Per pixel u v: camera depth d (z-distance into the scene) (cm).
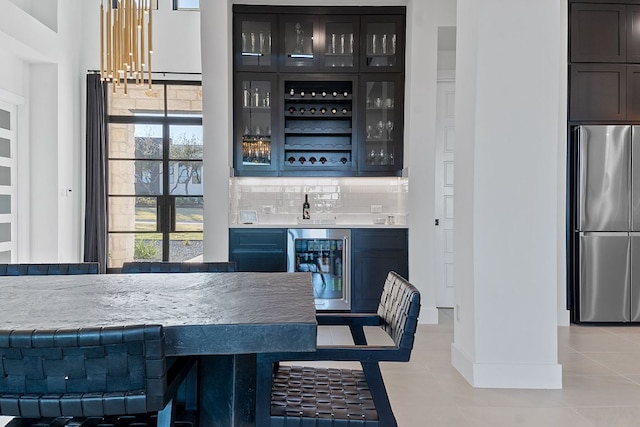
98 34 664
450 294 584
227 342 119
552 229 310
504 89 309
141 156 681
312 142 544
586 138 475
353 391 167
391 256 490
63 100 624
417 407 275
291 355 146
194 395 154
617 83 496
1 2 499
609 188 475
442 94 579
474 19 312
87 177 652
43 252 614
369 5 506
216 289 178
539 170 310
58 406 98
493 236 310
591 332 452
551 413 267
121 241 681
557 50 310
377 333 446
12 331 95
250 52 510
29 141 611
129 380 100
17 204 604
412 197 486
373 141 518
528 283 310
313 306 144
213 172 482
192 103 680
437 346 402
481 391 301
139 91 673
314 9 508
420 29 483
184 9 667
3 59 562
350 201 556
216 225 482
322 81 526
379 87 516
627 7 494
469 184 319
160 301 153
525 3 308
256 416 144
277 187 553
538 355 310
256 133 515
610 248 475
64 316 130
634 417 262
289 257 487
